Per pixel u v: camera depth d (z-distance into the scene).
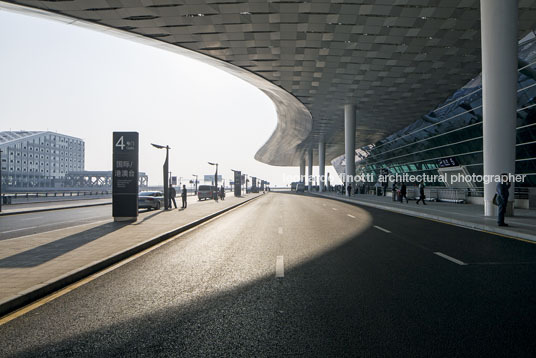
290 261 7.82
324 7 20.92
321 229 13.52
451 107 36.75
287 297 5.28
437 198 31.89
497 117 15.23
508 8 14.93
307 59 28.95
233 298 5.27
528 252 8.52
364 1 20.20
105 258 7.65
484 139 15.88
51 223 16.64
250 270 7.03
